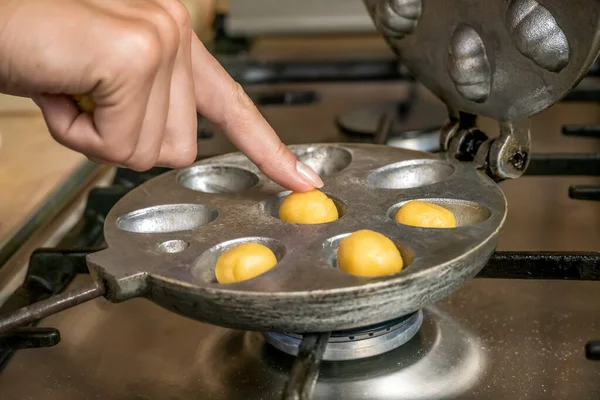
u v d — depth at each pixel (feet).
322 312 1.28
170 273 1.34
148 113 1.39
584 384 1.40
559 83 1.51
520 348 1.48
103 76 1.29
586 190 1.80
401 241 1.41
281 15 3.20
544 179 2.05
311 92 2.55
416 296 1.30
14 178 1.98
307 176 1.57
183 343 1.55
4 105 2.37
